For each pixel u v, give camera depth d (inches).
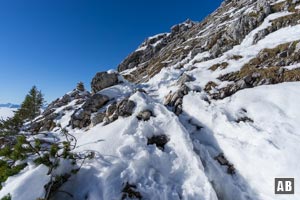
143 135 547.5
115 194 397.4
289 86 731.4
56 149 426.3
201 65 1242.6
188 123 682.8
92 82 1103.0
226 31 1690.5
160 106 651.5
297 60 884.6
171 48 2864.2
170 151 513.7
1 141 747.4
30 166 422.0
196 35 2541.8
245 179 507.5
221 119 647.8
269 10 1567.4
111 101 901.2
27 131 972.6
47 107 1669.5
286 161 474.0
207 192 423.8
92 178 430.0
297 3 1520.7
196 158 487.5
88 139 581.3
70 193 416.2
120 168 446.9
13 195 344.5
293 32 1190.9
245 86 812.0
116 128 585.3
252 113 647.8
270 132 553.9
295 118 583.5
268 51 1018.1
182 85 850.8
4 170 409.1
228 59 1136.2
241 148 552.1
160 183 434.9
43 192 372.2
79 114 861.8
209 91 828.6
